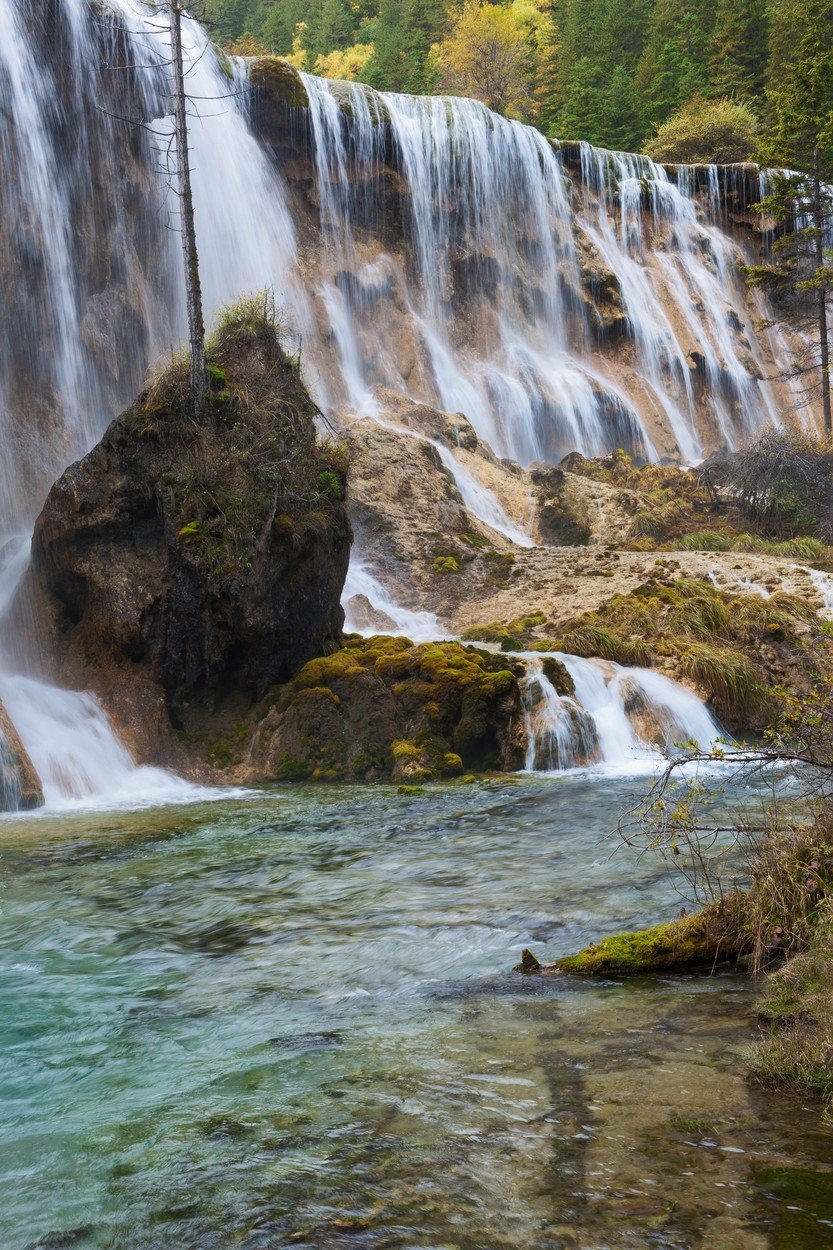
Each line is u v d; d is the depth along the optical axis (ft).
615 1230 10.96
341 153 115.34
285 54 303.68
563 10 274.57
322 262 111.24
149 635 52.75
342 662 53.83
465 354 122.52
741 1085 14.40
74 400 80.02
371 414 100.32
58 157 81.41
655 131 223.10
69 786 46.70
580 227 140.77
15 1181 12.94
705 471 103.91
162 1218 11.84
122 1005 19.66
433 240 123.44
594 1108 13.87
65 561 54.39
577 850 31.63
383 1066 15.81
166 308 92.17
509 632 67.67
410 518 84.33
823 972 17.29
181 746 52.26
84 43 84.58
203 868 31.30
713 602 66.49
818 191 132.87
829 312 155.63
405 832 36.06
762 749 22.94
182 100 56.54
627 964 20.04
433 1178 12.25
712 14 237.45
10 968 22.17
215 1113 14.52
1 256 74.90
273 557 53.36
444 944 22.59
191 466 53.01
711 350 142.72
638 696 56.29
